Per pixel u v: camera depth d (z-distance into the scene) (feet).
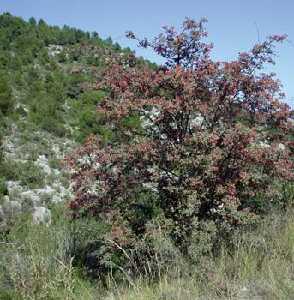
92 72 28.37
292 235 22.04
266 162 24.18
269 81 25.30
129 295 20.10
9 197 72.08
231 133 23.22
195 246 21.62
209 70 24.63
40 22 161.58
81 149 26.30
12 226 49.93
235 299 18.01
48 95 114.01
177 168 24.52
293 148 26.00
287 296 17.19
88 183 26.05
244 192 24.72
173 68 25.46
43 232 36.99
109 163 25.59
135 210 25.63
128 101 24.80
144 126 26.21
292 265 19.80
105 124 27.04
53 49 142.00
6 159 85.10
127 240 23.94
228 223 23.43
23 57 128.67
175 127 25.53
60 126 101.96
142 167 24.91
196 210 23.45
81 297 22.67
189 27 26.32
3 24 148.87
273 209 25.41
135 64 27.86
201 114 25.13
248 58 25.45
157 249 21.95
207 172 23.18
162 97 24.81
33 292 23.20
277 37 25.30
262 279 18.95
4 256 28.60
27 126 100.42
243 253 20.81
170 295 18.69
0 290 24.34
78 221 33.12
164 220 23.65
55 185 79.46
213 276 19.47
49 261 26.58
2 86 105.09
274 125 26.22
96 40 144.46
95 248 30.40
